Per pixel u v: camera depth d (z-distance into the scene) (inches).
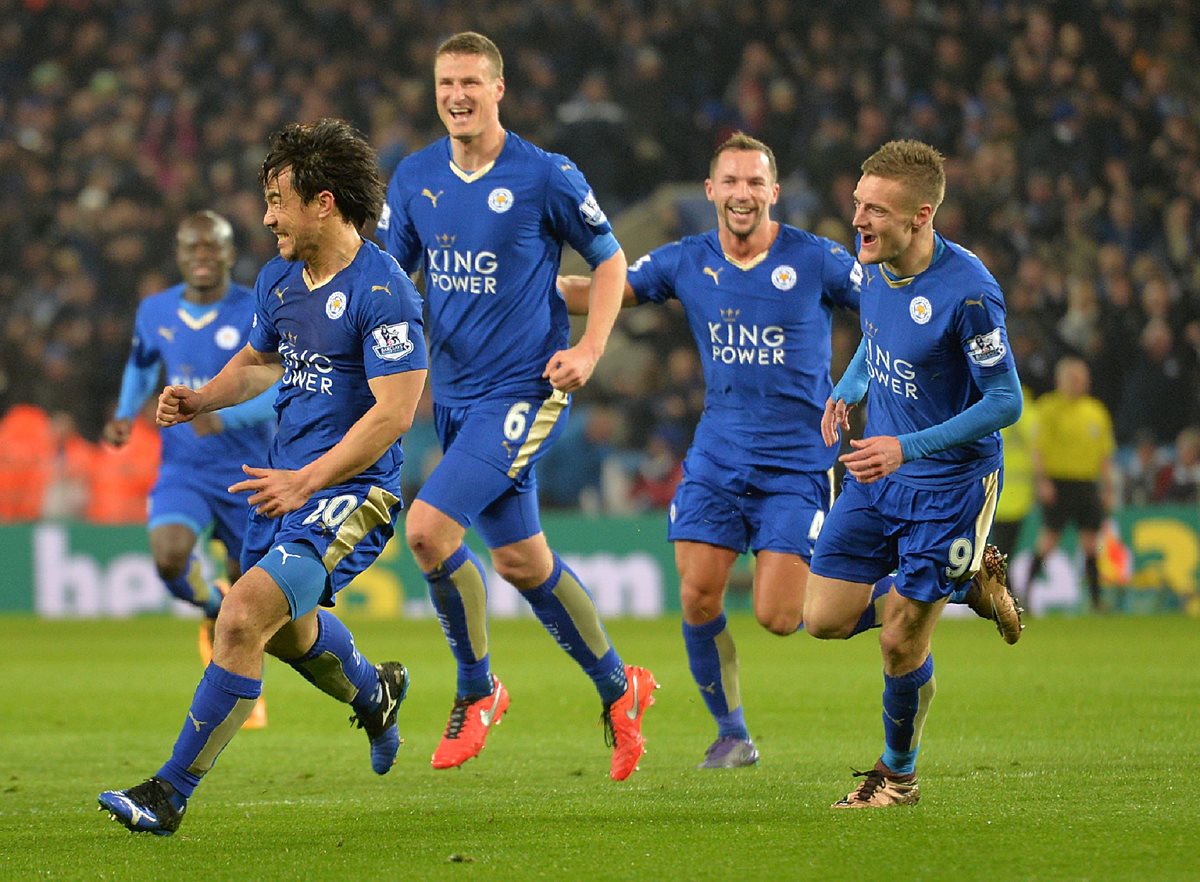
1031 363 2343.8
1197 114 2773.1
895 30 2834.6
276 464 698.8
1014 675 1337.4
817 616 755.4
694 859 575.5
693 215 2630.4
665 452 2341.3
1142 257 2477.9
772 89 2775.6
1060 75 2763.3
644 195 2822.3
